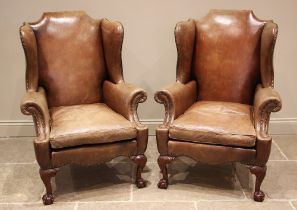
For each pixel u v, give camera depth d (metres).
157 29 3.43
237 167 3.09
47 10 3.37
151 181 2.89
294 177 2.93
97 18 3.40
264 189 2.78
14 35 3.41
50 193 2.62
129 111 2.71
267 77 2.81
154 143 3.52
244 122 2.63
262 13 3.39
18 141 3.56
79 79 3.02
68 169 3.07
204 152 2.62
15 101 3.58
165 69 3.54
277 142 3.51
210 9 3.39
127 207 2.59
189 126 2.62
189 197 2.70
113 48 2.92
